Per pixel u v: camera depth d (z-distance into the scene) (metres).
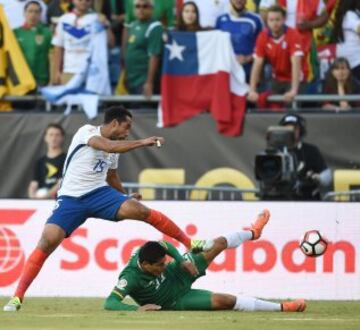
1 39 52.47
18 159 51.50
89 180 32.81
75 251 42.47
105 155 32.78
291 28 49.88
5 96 52.41
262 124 49.66
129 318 29.17
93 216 33.25
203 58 50.47
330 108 49.88
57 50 51.91
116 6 53.50
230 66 50.19
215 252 32.97
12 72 52.44
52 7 53.56
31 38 52.44
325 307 36.25
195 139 50.28
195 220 42.28
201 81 50.44
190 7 50.62
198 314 30.88
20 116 51.56
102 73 51.59
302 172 46.06
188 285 32.66
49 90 51.69
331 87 50.41
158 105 51.78
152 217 32.97
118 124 32.69
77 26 51.50
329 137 49.09
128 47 51.38
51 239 32.78
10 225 42.75
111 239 42.28
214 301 32.34
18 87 52.34
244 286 42.06
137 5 50.84
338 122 49.03
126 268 32.47
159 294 32.31
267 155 43.56
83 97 51.28
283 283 42.00
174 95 50.66
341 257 41.88
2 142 51.62
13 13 52.53
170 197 46.97
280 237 42.00
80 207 32.88
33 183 49.53
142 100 51.22
